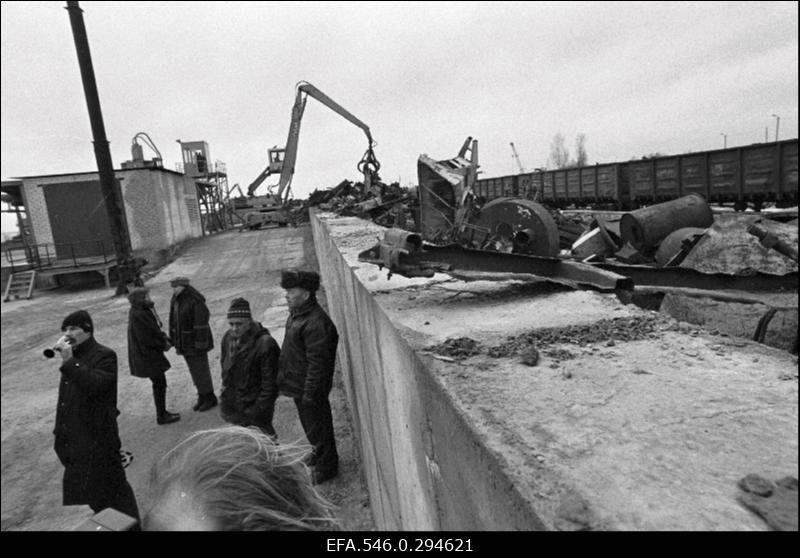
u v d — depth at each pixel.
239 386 4.80
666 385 1.42
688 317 2.88
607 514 0.88
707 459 1.04
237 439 0.98
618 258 5.57
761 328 2.57
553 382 1.49
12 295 21.03
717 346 1.71
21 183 23.62
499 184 27.84
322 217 14.98
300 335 4.31
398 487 2.41
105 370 3.54
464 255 2.88
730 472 0.99
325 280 10.98
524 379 1.53
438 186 4.54
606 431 1.18
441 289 3.05
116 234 18.52
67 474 3.59
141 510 4.61
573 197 21.84
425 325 2.23
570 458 1.08
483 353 1.79
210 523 0.88
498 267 2.95
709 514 0.87
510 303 2.59
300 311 4.32
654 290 3.06
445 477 1.49
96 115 17.98
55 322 14.97
